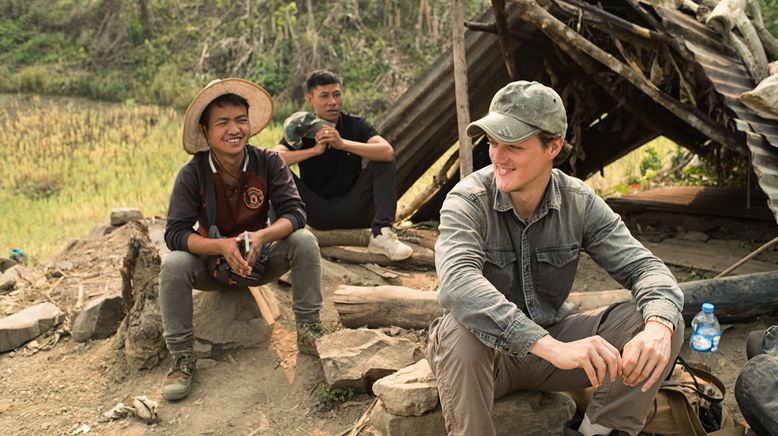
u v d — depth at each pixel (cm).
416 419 287
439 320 273
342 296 399
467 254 243
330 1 2344
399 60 2242
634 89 584
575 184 261
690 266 532
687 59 471
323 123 486
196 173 356
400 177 645
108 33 2402
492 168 263
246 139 349
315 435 325
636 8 497
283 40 2223
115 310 424
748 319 411
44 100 2155
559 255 259
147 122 1930
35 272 534
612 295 413
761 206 629
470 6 2331
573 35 479
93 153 1614
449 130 618
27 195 1406
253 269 368
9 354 412
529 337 228
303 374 367
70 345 418
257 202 366
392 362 346
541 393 291
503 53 533
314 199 517
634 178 870
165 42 2394
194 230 368
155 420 338
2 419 350
